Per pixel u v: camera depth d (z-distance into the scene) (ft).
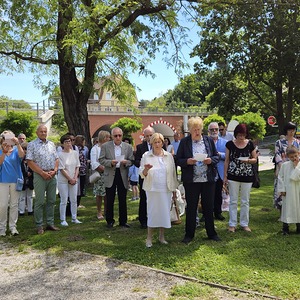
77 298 13.29
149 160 18.74
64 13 35.14
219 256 16.88
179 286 13.83
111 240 20.29
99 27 35.50
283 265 15.58
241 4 41.16
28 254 18.65
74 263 16.99
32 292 13.97
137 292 13.60
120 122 125.49
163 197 18.44
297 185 20.21
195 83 49.34
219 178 23.98
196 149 19.25
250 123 106.11
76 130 44.86
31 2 35.42
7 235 22.27
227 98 72.43
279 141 22.94
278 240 19.31
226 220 24.14
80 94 45.03
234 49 62.64
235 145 21.11
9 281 15.17
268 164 83.87
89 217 26.91
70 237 21.07
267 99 82.33
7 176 22.09
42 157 22.29
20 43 44.45
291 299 12.53
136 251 17.98
